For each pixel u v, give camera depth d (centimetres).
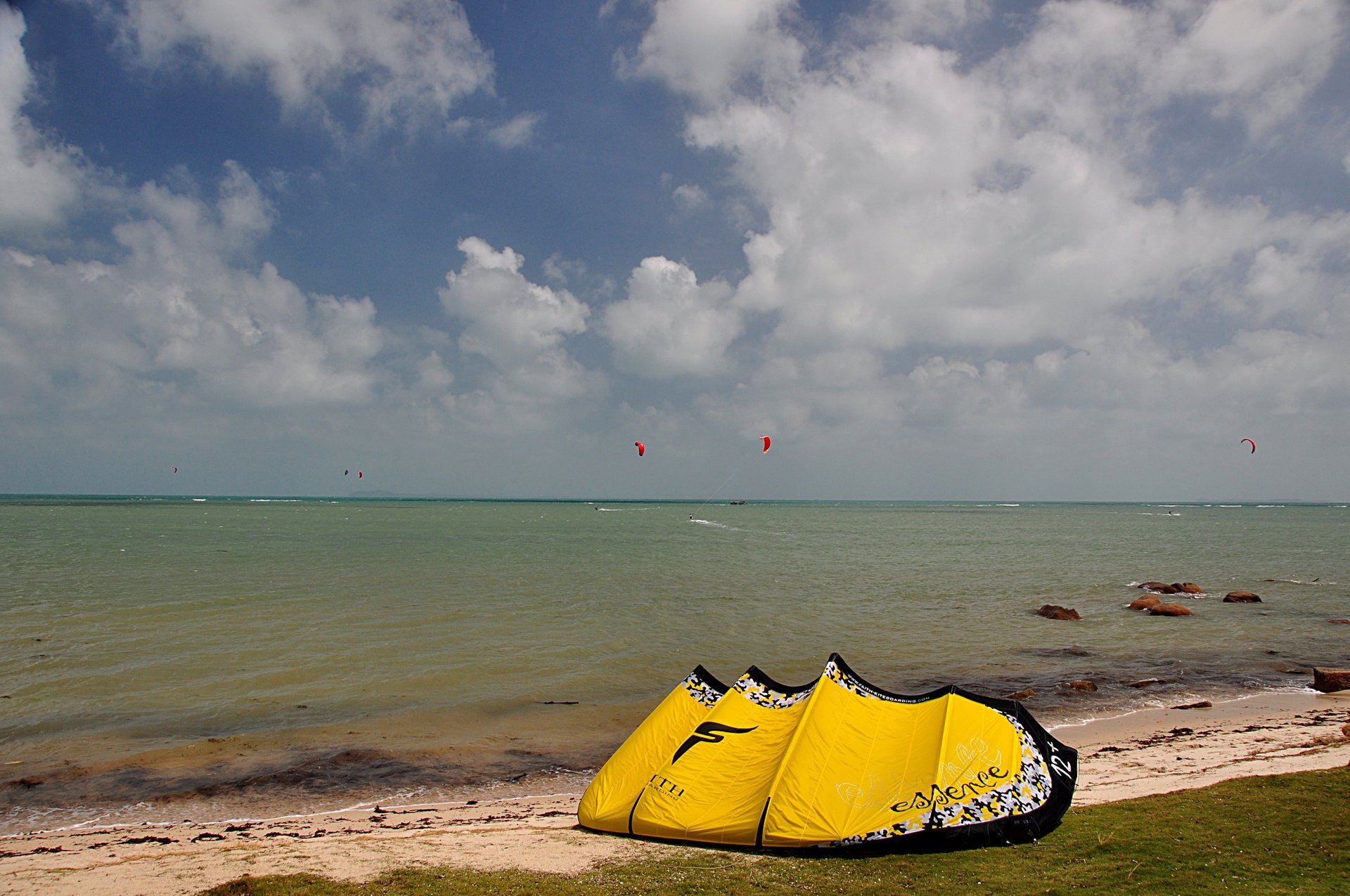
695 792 1107
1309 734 1608
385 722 1795
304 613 3073
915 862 933
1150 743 1620
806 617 3216
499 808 1316
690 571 4916
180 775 1462
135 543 6362
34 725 1719
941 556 6275
